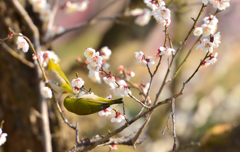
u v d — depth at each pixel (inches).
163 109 501.7
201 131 482.6
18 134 245.1
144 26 355.6
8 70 231.1
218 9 205.6
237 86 583.8
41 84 221.1
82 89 203.9
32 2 231.5
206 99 550.6
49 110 242.8
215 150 305.0
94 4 789.9
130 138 208.7
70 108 202.8
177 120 498.3
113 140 208.1
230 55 615.2
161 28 456.8
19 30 224.1
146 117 208.2
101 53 215.8
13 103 238.5
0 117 240.8
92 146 205.3
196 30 204.8
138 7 320.2
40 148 247.3
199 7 348.8
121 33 356.5
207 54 203.8
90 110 202.4
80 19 784.3
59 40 725.9
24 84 234.8
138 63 206.2
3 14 221.1
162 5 207.2
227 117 520.1
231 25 655.1
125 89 203.3
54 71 204.2
